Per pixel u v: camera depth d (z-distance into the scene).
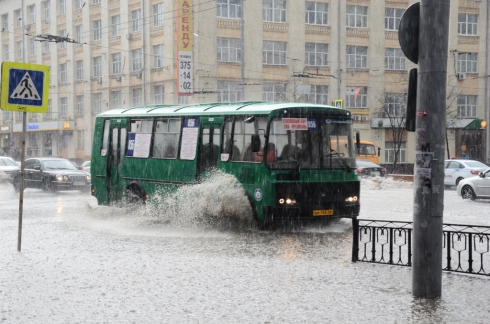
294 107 14.83
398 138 51.69
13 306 7.80
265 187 14.46
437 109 7.84
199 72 45.53
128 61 51.31
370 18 51.81
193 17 45.22
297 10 49.34
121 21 52.03
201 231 15.28
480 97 54.16
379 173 33.19
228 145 15.53
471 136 54.31
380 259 10.63
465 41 53.41
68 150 59.66
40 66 11.84
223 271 9.94
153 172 17.53
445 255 11.79
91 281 9.23
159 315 7.33
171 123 17.20
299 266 10.34
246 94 47.53
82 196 26.34
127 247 12.64
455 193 28.23
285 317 7.19
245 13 47.41
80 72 57.91
